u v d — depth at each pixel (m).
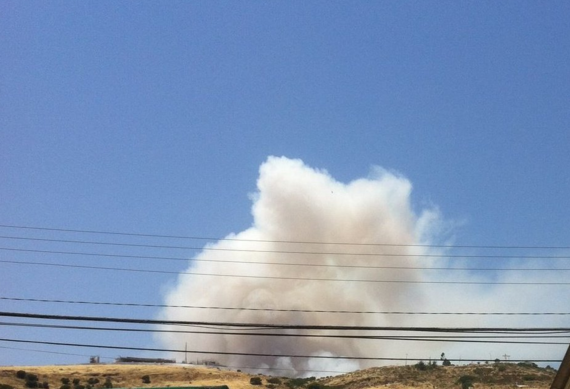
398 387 101.50
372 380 109.50
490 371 104.06
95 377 107.94
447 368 111.50
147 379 106.75
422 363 115.31
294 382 116.62
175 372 112.12
